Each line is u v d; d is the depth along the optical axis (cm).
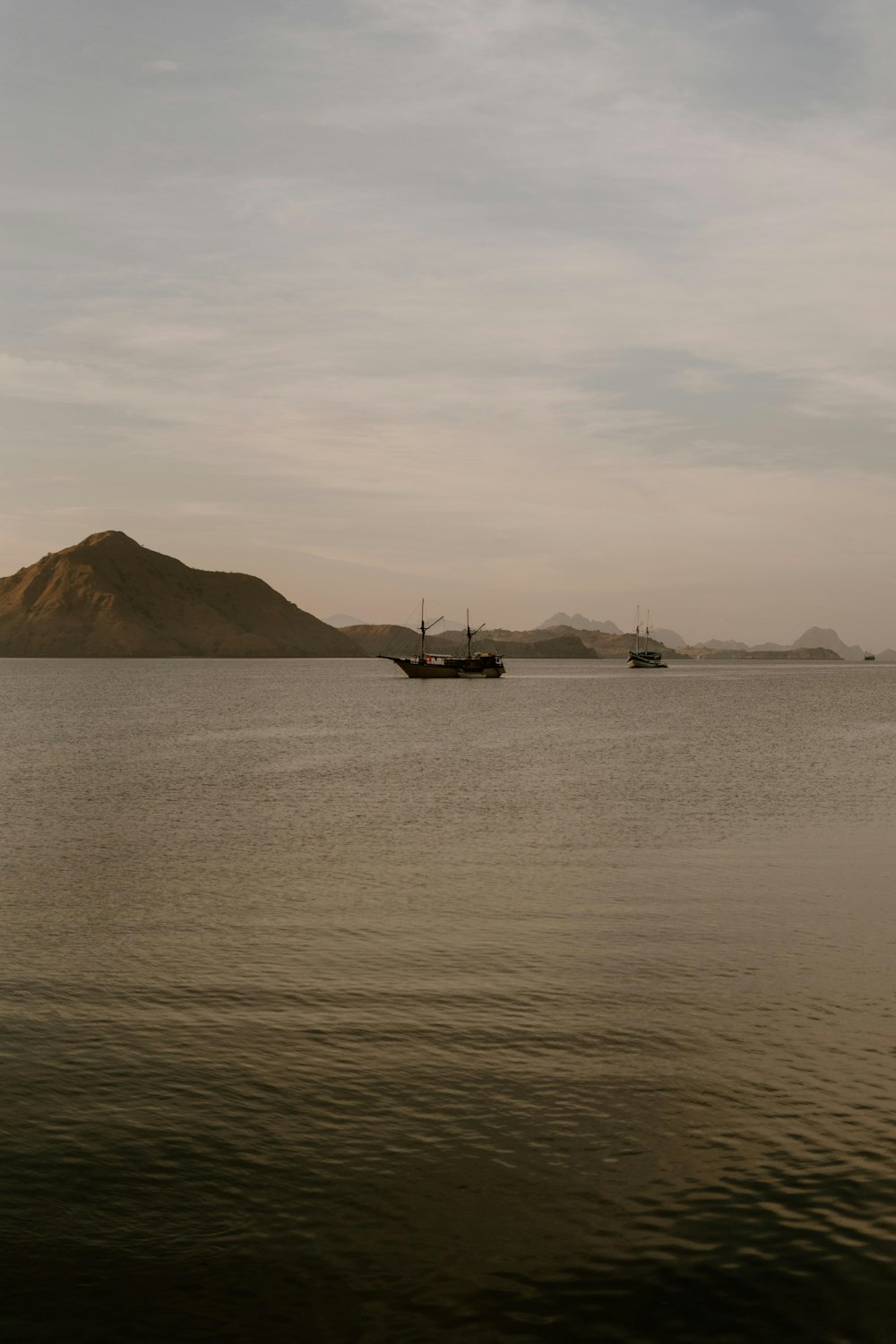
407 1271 954
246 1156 1148
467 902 2358
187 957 1909
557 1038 1493
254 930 2103
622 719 10275
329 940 2025
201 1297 916
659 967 1841
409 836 3312
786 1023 1554
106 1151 1155
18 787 4709
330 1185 1089
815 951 1942
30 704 13175
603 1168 1122
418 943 2008
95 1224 1016
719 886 2527
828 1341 871
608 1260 969
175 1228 1011
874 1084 1333
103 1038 1498
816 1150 1162
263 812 3897
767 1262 965
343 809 3972
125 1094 1305
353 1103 1280
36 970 1822
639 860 2873
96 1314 894
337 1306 908
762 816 3738
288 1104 1277
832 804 4091
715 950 1950
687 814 3797
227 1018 1581
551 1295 923
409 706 13050
